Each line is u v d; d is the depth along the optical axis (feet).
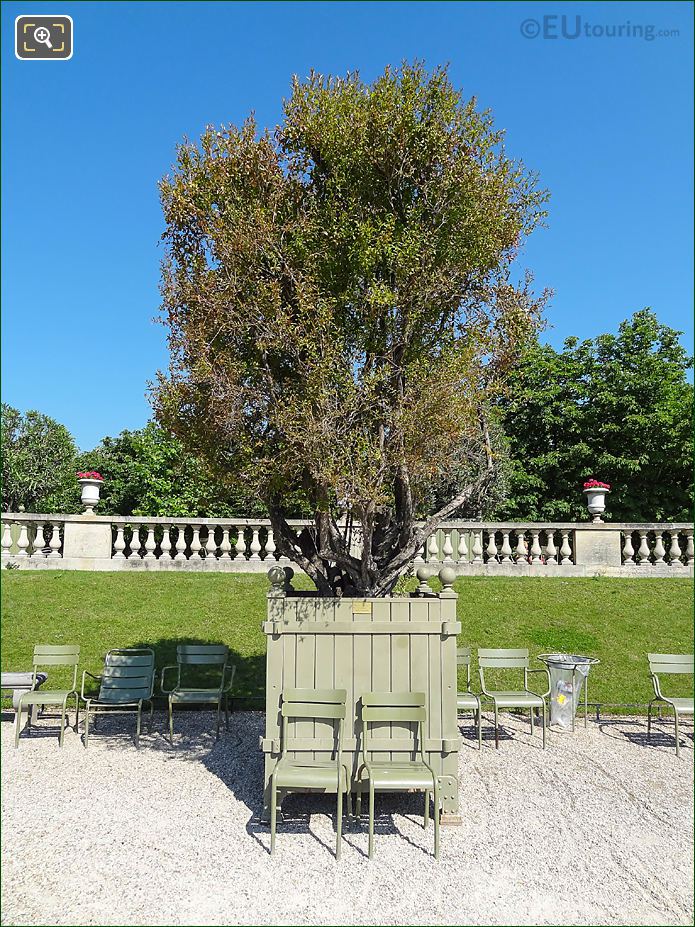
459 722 28.25
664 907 13.89
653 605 37.52
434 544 44.24
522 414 78.38
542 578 41.93
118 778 21.09
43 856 15.79
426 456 18.33
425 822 17.63
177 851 16.12
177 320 19.81
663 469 73.87
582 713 28.86
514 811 18.92
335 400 17.84
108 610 35.86
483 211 19.60
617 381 75.20
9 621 33.86
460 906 13.80
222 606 37.17
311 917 13.30
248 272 18.84
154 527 44.37
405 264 18.81
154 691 29.99
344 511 22.11
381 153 19.90
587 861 15.89
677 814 18.78
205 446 20.24
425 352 20.67
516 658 26.50
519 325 20.53
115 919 13.14
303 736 18.06
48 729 26.30
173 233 20.92
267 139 19.71
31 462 95.09
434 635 18.52
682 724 27.68
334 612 18.44
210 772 21.75
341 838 16.98
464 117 20.03
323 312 18.13
